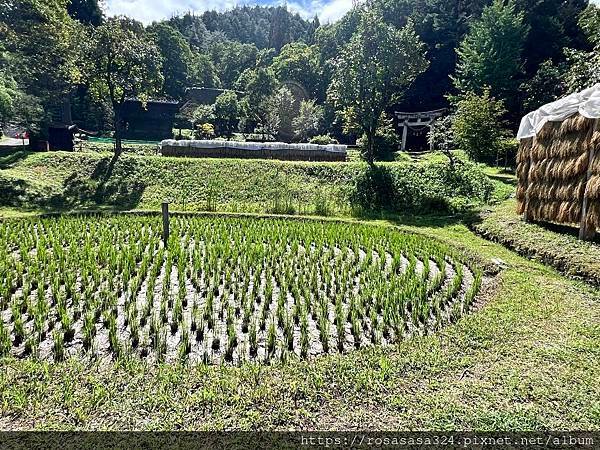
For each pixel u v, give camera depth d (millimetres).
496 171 23594
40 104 28906
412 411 3652
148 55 21125
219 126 47094
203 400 3842
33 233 11070
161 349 5266
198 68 73312
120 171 19281
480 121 21641
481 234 12148
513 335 5215
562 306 6281
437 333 5383
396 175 17516
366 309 6598
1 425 3500
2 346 5125
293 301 7082
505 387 3996
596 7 29203
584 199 9383
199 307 6754
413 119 36875
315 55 56594
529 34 38469
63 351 5180
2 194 16328
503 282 7582
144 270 8039
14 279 7727
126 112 42969
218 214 15336
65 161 19500
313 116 41125
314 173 19797
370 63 18203
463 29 41875
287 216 15227
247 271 8031
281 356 5102
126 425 3504
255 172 19688
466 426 3430
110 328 5527
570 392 3898
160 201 17594
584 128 9422
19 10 22828
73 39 22641
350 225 13531
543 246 9438
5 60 24406
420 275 8484
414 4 46375
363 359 4672
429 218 15195
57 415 3635
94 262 8180
